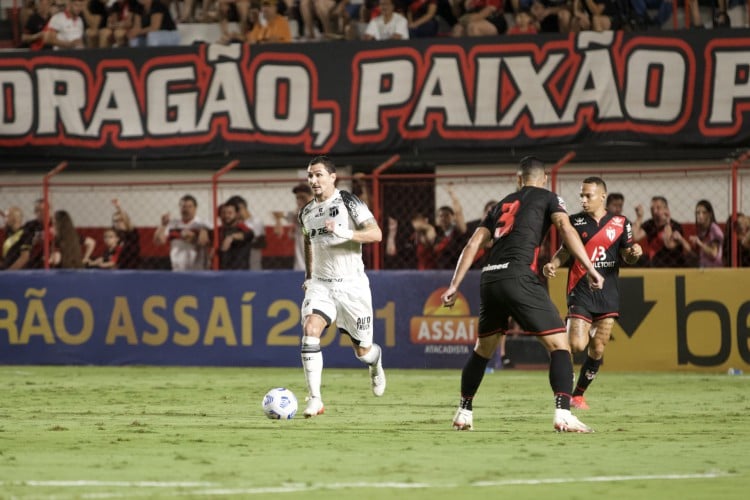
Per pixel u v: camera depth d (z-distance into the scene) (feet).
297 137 145.59
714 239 127.34
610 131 138.31
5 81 152.25
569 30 148.46
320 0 159.22
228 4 164.04
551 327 66.80
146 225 150.30
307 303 79.20
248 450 60.75
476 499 45.27
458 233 134.82
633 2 150.71
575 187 136.77
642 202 136.98
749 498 45.93
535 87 139.85
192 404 91.40
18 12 170.60
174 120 148.87
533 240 66.80
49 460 56.80
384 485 48.67
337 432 69.77
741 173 131.44
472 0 153.99
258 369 130.11
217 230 136.77
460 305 128.36
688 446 63.00
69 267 143.84
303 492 46.78
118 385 110.11
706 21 150.20
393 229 138.72
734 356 120.67
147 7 165.37
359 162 143.84
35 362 135.95
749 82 135.44
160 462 56.03
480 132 140.97
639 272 122.62
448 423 75.77
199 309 133.18
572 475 51.93
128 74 150.00
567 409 68.59
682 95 136.77
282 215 144.25
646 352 122.42
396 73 143.13
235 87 147.23
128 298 134.62
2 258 144.25
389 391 103.71
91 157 150.61
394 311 129.80
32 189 151.53
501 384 110.93
